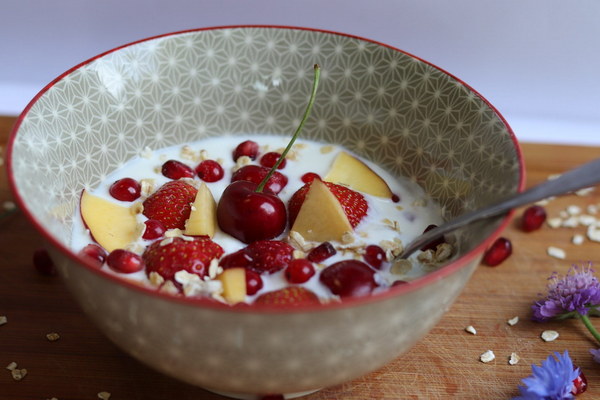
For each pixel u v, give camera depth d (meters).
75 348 0.30
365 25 0.43
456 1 0.42
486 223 0.27
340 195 0.31
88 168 0.32
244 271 0.28
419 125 0.33
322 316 0.23
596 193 0.39
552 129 0.45
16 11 0.43
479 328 0.32
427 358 0.31
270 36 0.34
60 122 0.31
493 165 0.30
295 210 0.31
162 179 0.33
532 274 0.34
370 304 0.23
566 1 0.42
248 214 0.29
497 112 0.30
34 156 0.29
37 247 0.35
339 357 0.25
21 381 0.29
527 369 0.30
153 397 0.29
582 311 0.31
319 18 0.43
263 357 0.24
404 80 0.33
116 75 0.33
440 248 0.30
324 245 0.29
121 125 0.33
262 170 0.33
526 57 0.44
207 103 0.35
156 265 0.28
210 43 0.34
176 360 0.25
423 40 0.43
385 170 0.35
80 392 0.29
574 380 0.30
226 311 0.23
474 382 0.30
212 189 0.33
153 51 0.33
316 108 0.35
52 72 0.45
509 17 0.42
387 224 0.31
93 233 0.30
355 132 0.35
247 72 0.35
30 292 0.32
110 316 0.25
